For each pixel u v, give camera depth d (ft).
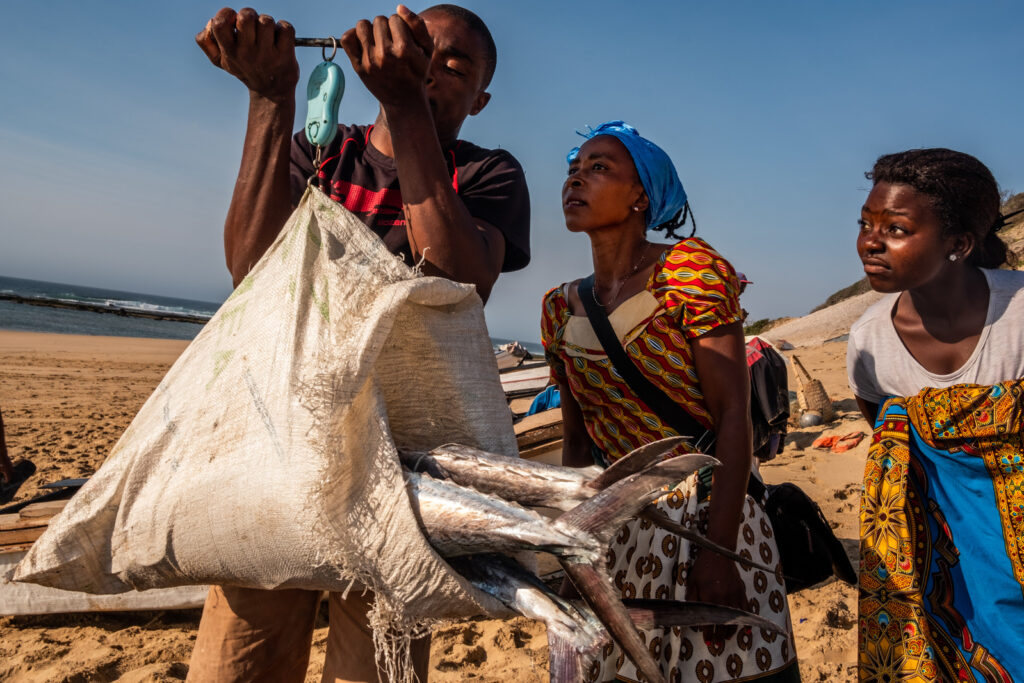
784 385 14.89
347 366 4.68
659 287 7.09
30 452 26.32
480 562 4.81
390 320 4.78
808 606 13.66
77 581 5.35
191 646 12.34
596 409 7.71
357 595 5.89
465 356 5.50
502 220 6.93
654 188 7.38
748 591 6.77
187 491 4.99
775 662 6.61
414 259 5.85
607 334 7.32
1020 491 7.38
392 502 4.66
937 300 7.86
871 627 7.34
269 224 5.76
